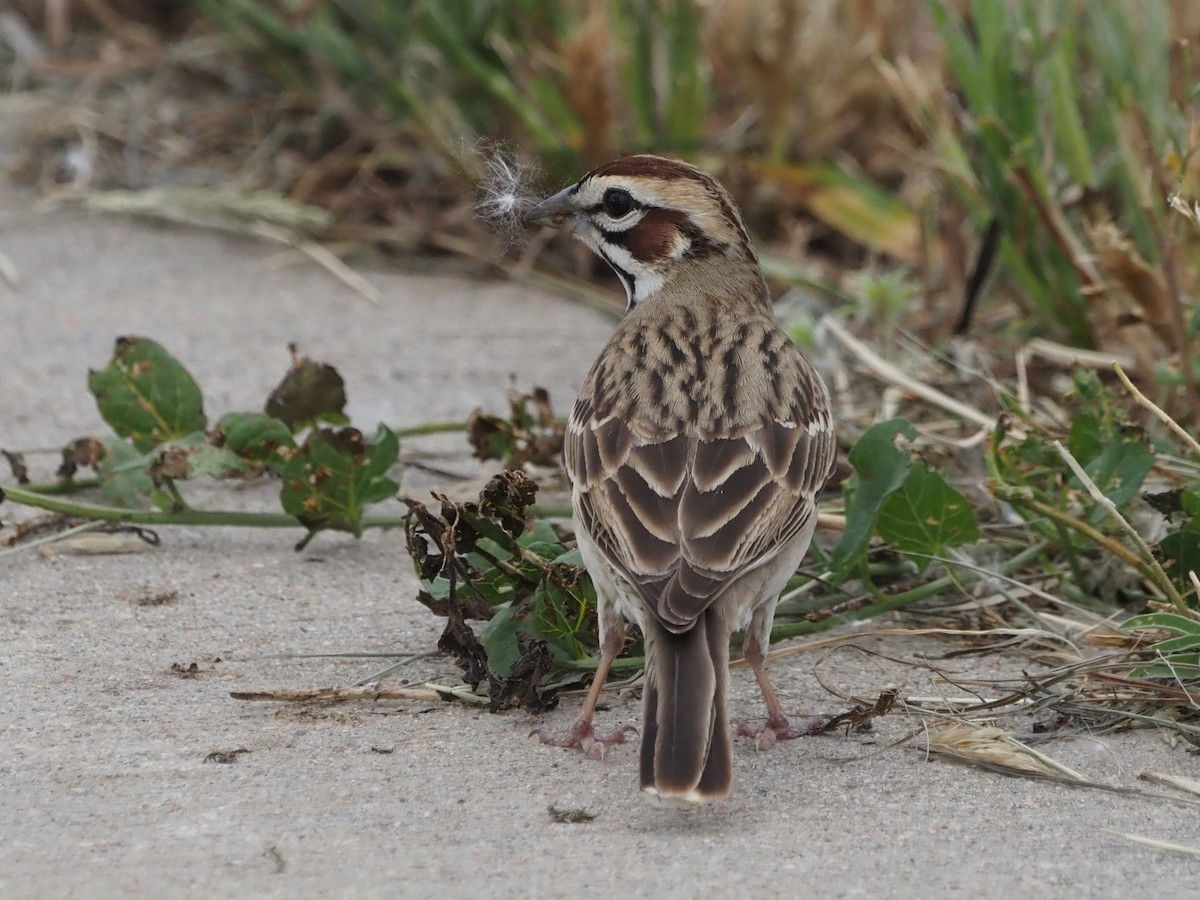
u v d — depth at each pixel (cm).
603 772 885
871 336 1498
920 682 1002
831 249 1730
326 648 1027
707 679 818
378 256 1752
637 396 936
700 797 781
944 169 1485
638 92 1720
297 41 1811
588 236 1108
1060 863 795
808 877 778
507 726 940
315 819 826
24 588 1097
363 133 1808
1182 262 1384
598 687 916
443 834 814
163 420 1223
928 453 1273
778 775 884
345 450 1136
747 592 887
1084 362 1373
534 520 1096
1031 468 1163
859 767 893
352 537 1196
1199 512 1047
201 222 1781
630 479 881
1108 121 1498
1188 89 1334
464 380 1481
